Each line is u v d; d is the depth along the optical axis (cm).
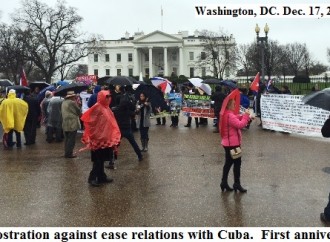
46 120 1627
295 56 10081
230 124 788
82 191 828
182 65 11094
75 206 731
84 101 1688
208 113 1925
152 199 764
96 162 872
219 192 803
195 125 2042
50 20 7131
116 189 838
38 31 7044
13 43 6888
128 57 11750
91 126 858
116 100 1385
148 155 1208
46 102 1650
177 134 1681
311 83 3625
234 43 9350
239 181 808
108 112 875
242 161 1091
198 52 11200
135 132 1780
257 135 1608
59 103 1499
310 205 714
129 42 11719
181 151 1267
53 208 722
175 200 755
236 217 658
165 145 1391
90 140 861
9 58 6769
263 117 1756
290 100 1620
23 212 702
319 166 1021
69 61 7450
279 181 880
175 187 845
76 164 1099
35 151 1317
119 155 1212
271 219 647
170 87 2078
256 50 7556
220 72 9119
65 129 1182
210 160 1116
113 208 715
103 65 11881
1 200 774
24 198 785
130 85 1482
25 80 2303
